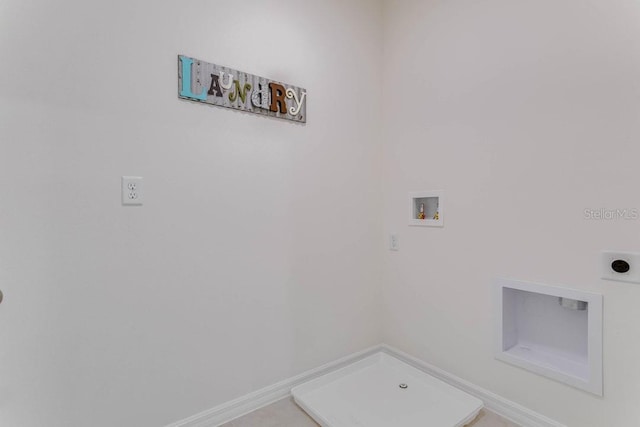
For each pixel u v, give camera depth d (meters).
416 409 1.55
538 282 1.41
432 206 1.87
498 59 1.52
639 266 1.15
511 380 1.50
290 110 1.69
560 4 1.33
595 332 1.25
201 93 1.40
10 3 1.04
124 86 1.23
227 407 1.50
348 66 1.94
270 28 1.61
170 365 1.36
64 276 1.14
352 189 1.97
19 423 1.08
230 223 1.50
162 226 1.33
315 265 1.81
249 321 1.57
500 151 1.52
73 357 1.16
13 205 1.06
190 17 1.37
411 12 1.92
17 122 1.06
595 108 1.24
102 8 1.19
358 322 2.01
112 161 1.21
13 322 1.07
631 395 1.18
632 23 1.16
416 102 1.90
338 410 1.54
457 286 1.71
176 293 1.37
